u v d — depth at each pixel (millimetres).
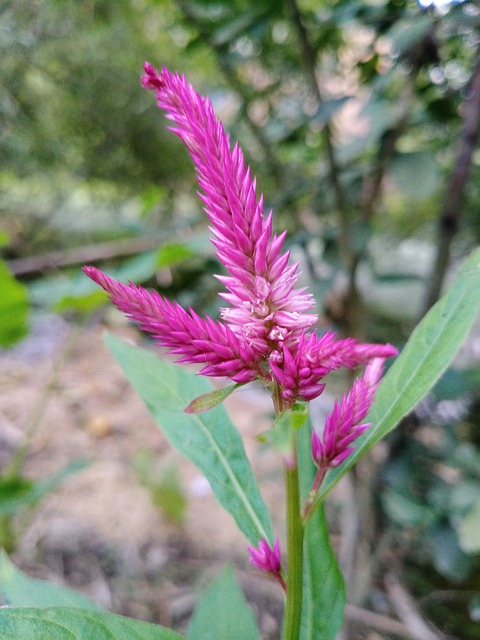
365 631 344
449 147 361
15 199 868
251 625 213
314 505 124
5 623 114
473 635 337
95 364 719
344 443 120
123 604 376
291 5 266
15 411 597
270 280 113
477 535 249
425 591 369
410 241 523
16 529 411
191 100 110
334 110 264
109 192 864
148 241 512
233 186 111
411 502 323
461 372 297
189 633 214
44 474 500
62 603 185
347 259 299
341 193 289
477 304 128
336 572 155
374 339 429
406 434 326
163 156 781
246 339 112
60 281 470
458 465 324
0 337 412
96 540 431
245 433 559
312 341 107
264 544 133
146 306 106
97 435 567
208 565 411
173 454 542
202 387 178
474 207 374
